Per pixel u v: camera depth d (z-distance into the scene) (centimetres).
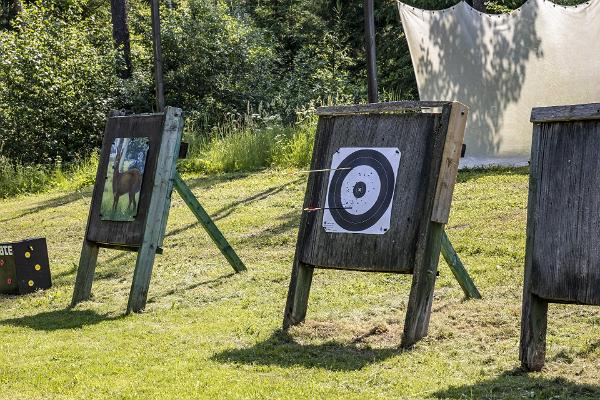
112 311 920
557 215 596
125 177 951
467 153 1550
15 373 666
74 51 2378
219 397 572
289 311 775
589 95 1438
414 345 698
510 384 577
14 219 1686
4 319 914
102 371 658
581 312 756
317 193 777
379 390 578
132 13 3191
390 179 735
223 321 821
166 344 741
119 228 946
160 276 1071
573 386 568
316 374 626
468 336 715
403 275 952
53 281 1113
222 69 2572
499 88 1502
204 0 2661
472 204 1245
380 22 3105
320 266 763
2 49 2300
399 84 2808
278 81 2647
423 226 706
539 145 609
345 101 2394
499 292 853
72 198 1862
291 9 3406
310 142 1841
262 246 1189
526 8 1468
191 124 2341
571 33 1438
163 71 2564
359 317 808
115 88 2462
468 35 1520
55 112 2288
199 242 1255
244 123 2234
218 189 1672
